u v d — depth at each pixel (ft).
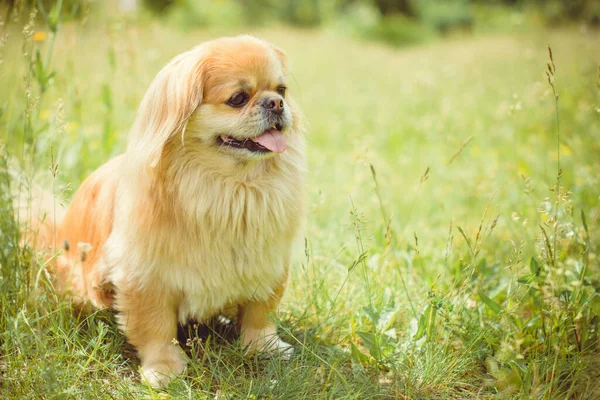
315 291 11.30
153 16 64.90
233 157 9.43
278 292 10.64
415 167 21.16
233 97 9.41
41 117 18.40
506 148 22.21
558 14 54.19
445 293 11.42
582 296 9.87
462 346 9.89
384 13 88.43
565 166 18.01
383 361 9.77
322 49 51.29
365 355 9.82
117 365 9.52
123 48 17.62
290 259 10.65
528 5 70.38
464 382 9.48
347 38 67.72
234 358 10.10
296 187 10.27
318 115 28.99
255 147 9.41
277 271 10.28
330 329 10.99
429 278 11.51
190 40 43.14
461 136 24.12
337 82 36.52
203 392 8.95
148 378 9.41
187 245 9.41
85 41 20.94
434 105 29.45
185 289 9.64
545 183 16.20
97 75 20.25
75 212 11.46
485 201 17.15
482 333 9.59
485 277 11.86
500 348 9.72
